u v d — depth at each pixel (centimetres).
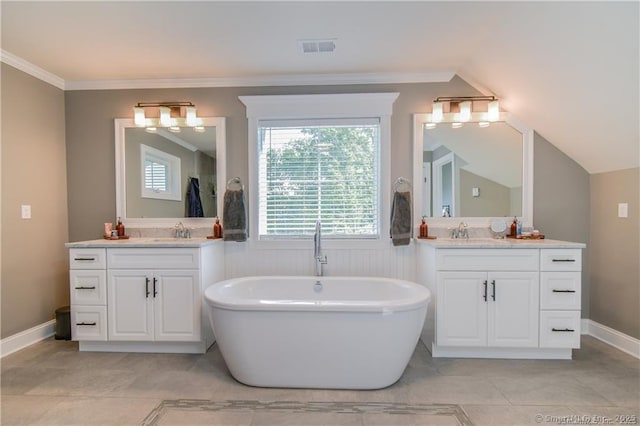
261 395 188
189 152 289
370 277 262
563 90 223
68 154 291
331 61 256
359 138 285
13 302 245
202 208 290
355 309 185
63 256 288
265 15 196
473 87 278
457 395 186
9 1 179
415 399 182
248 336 192
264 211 289
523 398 182
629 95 192
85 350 245
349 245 281
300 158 287
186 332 239
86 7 186
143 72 273
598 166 260
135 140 292
